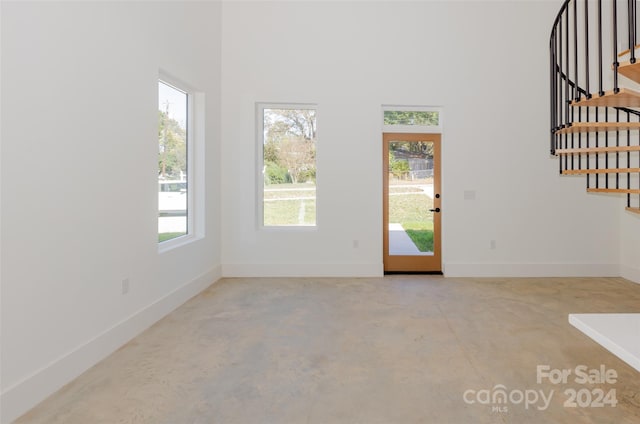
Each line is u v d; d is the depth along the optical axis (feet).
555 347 7.72
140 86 8.69
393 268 14.61
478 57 13.93
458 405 5.63
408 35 13.93
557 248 14.17
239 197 14.06
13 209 5.45
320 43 13.89
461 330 8.69
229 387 6.16
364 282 13.28
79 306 6.74
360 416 5.35
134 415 5.40
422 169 14.48
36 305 5.82
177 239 11.21
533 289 12.33
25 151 5.63
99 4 7.23
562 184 14.07
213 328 8.88
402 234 14.64
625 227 13.84
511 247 14.19
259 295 11.65
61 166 6.32
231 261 14.12
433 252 14.60
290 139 14.38
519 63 13.94
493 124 14.02
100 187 7.32
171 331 8.70
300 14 13.83
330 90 13.94
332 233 14.14
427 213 14.56
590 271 14.15
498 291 12.10
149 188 9.11
